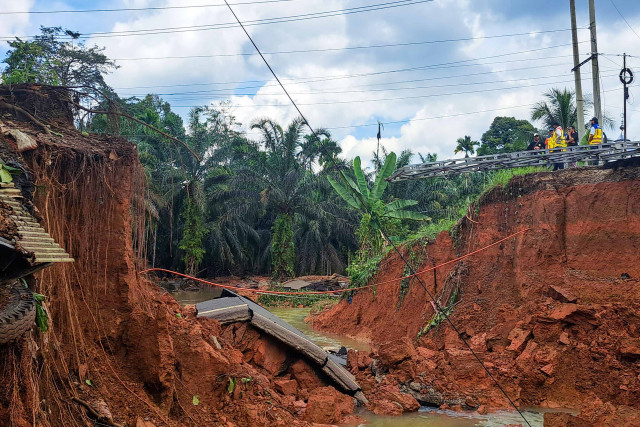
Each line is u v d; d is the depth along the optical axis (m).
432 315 19.64
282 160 40.78
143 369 8.80
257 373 12.08
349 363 15.03
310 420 11.23
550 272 17.03
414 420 11.92
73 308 8.35
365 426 11.41
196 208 41.91
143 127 42.72
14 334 5.38
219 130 61.09
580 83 21.88
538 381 13.65
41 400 6.55
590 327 14.50
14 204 6.64
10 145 7.70
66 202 8.77
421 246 22.77
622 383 12.90
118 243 9.48
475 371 14.02
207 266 50.84
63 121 10.23
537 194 18.36
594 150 16.59
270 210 48.09
